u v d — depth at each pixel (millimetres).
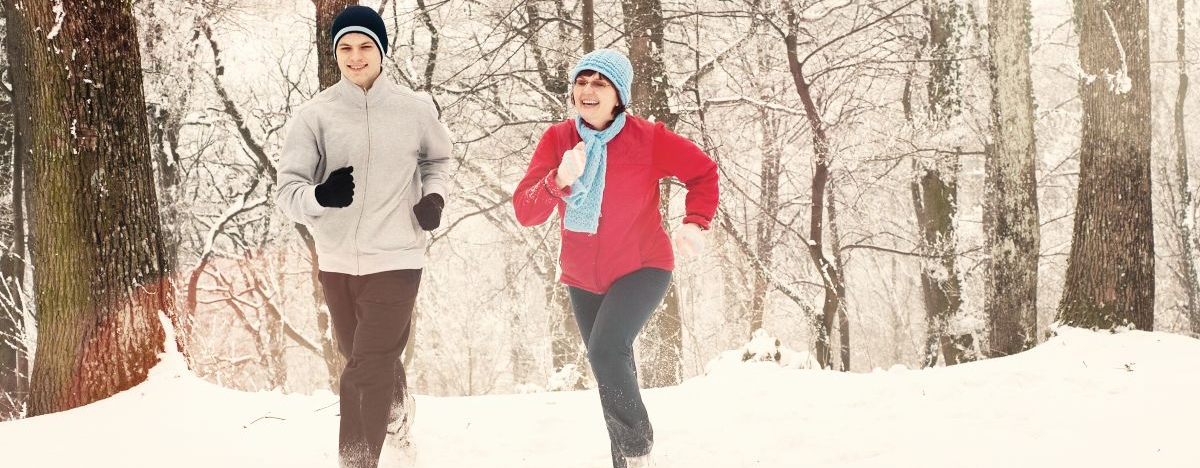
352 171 3146
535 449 4074
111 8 5238
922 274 13734
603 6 13195
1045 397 4430
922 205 14477
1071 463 3260
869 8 14070
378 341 3227
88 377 4961
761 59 14328
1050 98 18844
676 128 12344
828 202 15312
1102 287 7688
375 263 3271
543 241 14977
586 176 3182
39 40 5016
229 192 15906
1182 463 3121
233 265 17156
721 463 3738
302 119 3291
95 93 5121
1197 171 21719
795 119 15117
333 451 3945
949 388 4750
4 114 11703
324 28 6973
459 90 13469
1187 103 21641
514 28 12617
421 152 3482
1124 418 3842
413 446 3666
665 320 11391
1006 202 11250
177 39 13188
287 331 18000
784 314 21516
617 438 3117
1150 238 7695
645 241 3240
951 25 13172
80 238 5027
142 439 4082
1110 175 7754
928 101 13719
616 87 3182
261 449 3961
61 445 3996
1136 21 7832
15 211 11656
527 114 14227
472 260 24359
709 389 5188
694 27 13773
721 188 13734
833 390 4945
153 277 5277
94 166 5082
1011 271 11289
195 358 15594
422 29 14109
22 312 11734
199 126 15211
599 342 3105
